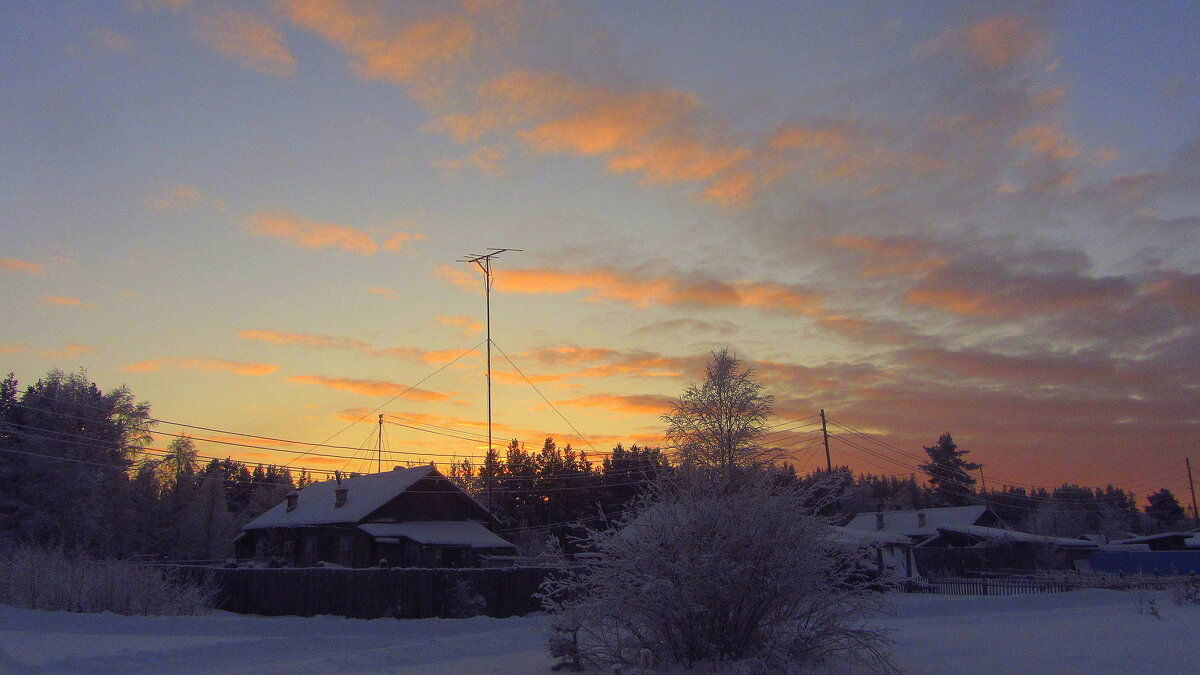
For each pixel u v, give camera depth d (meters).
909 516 68.88
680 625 13.66
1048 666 14.39
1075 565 62.53
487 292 49.16
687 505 14.16
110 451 57.53
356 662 16.45
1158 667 14.20
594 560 14.27
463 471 80.94
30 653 16.00
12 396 55.66
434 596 26.89
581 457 78.31
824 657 13.64
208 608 27.86
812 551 13.63
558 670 14.46
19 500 50.66
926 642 18.55
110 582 24.36
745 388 15.28
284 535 48.91
